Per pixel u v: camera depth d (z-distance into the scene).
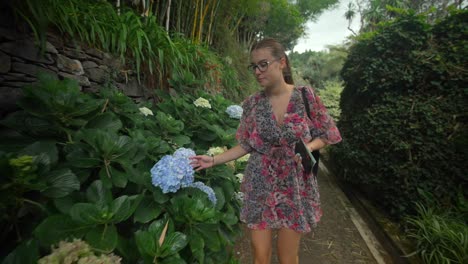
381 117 2.50
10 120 0.91
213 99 2.39
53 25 1.41
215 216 0.99
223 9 4.10
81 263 0.56
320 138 1.11
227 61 3.99
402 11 2.73
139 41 1.80
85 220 0.71
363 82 2.84
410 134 2.24
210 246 0.96
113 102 1.43
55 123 0.94
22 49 1.21
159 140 1.30
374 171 2.50
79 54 1.56
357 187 3.09
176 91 2.29
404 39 2.52
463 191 2.00
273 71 1.03
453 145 2.03
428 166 2.12
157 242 0.79
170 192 1.00
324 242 2.10
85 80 1.59
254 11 4.69
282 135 1.05
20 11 1.15
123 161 0.93
